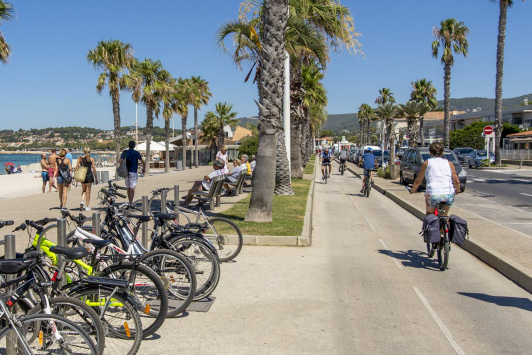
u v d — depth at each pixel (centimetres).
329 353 445
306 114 3766
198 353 444
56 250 403
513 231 1011
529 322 527
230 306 573
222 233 783
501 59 3762
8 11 1752
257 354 442
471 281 687
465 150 4403
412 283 673
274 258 812
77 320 398
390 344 466
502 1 3616
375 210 1488
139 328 422
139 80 3503
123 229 566
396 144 5478
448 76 4350
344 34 1375
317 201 1717
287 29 1249
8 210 1304
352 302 590
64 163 1374
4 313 355
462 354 445
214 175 1274
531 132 4888
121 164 1281
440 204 753
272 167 1057
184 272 536
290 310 561
